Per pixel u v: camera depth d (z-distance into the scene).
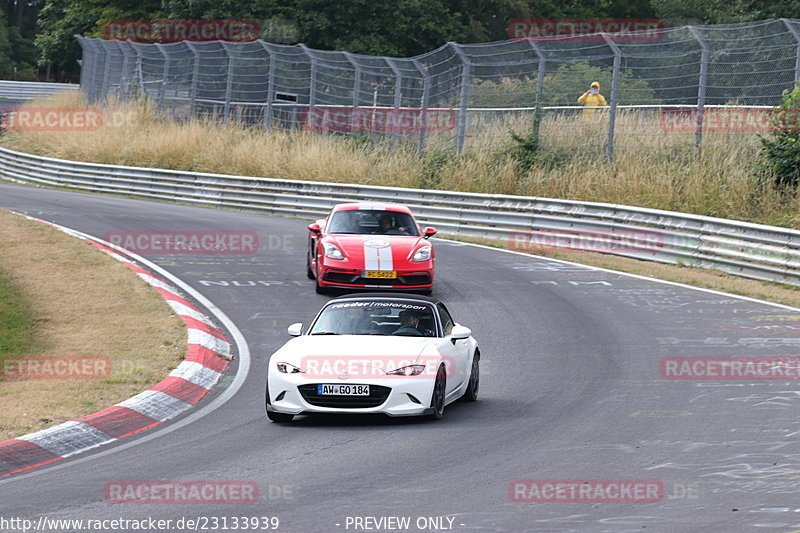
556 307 61.34
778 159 87.69
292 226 97.19
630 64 111.31
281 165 119.81
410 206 99.12
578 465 29.55
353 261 62.88
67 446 33.31
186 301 62.09
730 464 29.44
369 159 116.06
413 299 41.50
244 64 138.62
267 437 34.19
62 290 61.12
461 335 38.94
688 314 59.09
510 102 117.31
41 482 28.44
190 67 142.62
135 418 37.12
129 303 58.66
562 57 107.00
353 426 36.00
